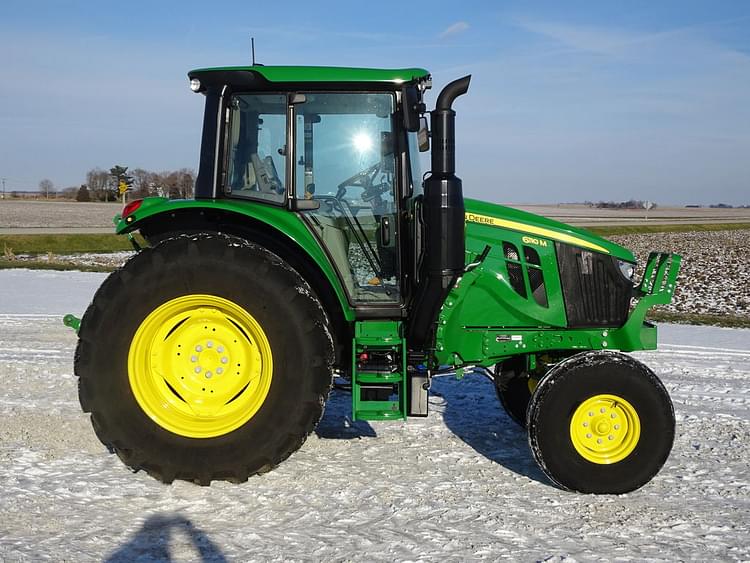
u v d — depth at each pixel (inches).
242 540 143.6
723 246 1409.9
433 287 171.5
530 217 197.0
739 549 143.2
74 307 485.4
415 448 206.1
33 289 580.1
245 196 188.7
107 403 172.6
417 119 181.9
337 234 188.9
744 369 332.2
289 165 186.2
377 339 181.8
